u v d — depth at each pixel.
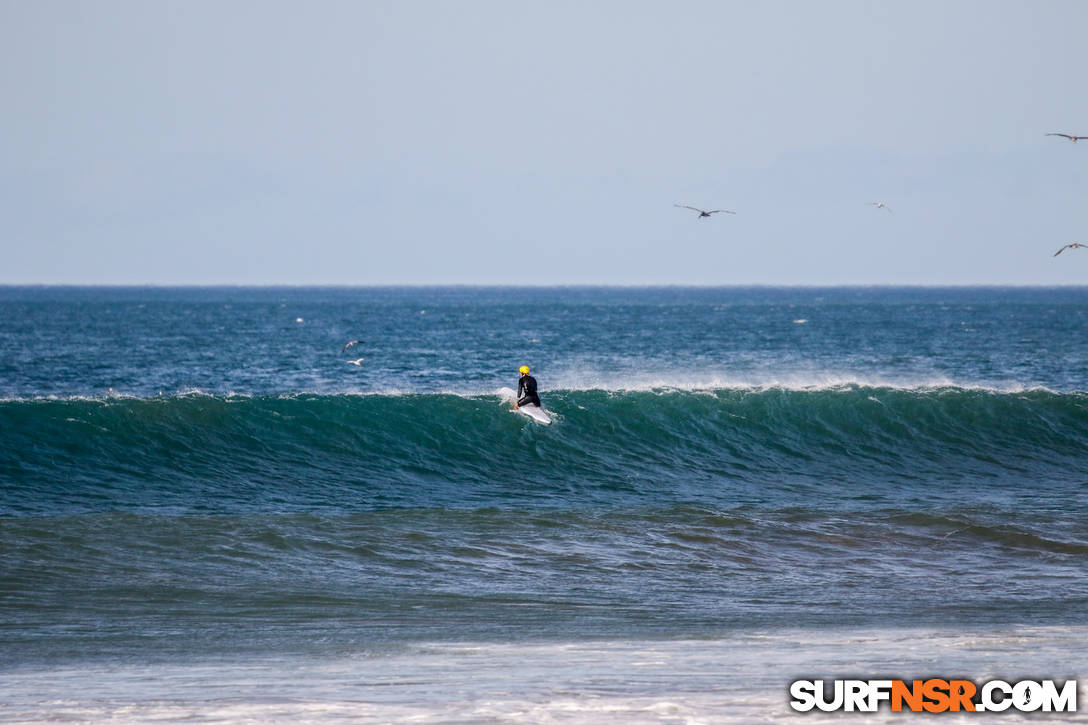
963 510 66.81
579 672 33.19
